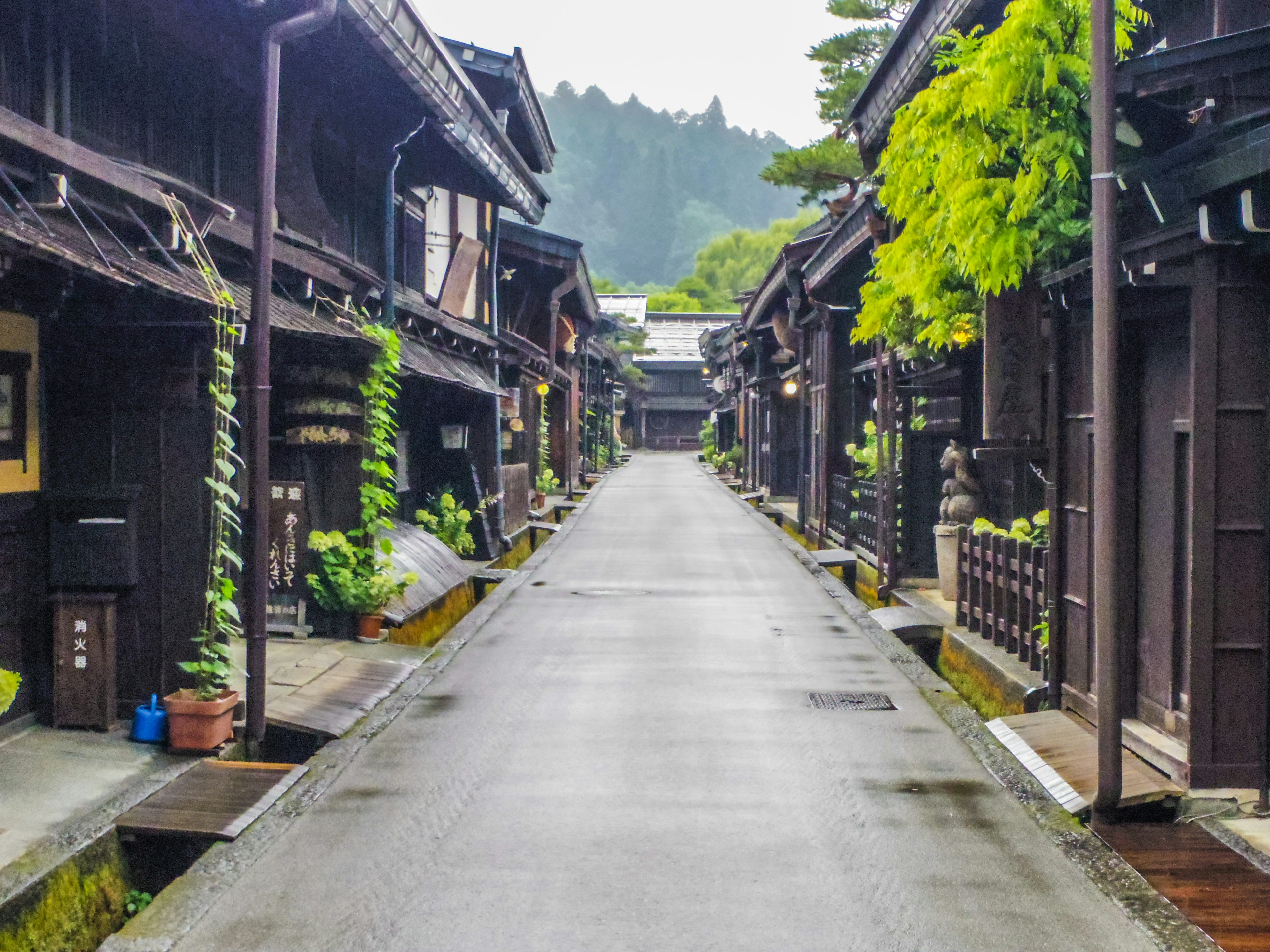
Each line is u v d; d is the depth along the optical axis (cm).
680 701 846
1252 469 584
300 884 492
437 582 1244
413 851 533
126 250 688
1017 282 762
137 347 695
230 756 666
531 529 2106
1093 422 716
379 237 1302
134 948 430
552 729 763
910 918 458
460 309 1656
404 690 868
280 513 992
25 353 669
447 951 429
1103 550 560
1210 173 527
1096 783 605
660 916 460
